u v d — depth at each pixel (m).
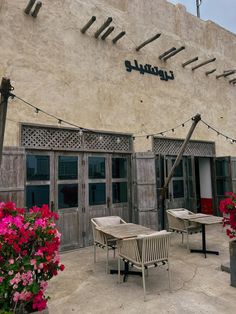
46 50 5.75
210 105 9.27
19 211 2.74
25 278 2.26
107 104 6.58
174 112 8.06
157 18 8.12
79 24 6.36
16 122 5.20
